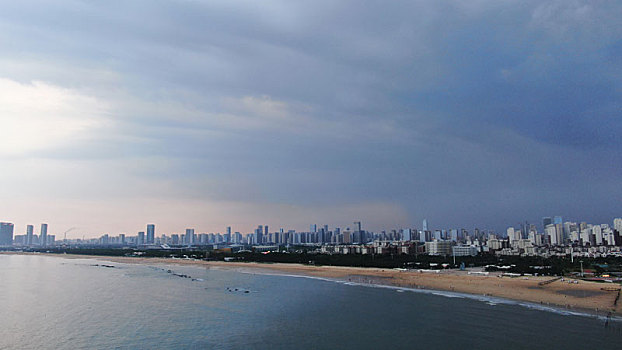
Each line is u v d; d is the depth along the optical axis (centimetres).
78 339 8012
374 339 7862
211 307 11081
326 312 10331
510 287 13950
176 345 7569
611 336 7812
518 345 7350
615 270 19438
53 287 15462
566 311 10056
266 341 7788
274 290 14400
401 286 15188
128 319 9650
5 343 7819
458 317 9581
